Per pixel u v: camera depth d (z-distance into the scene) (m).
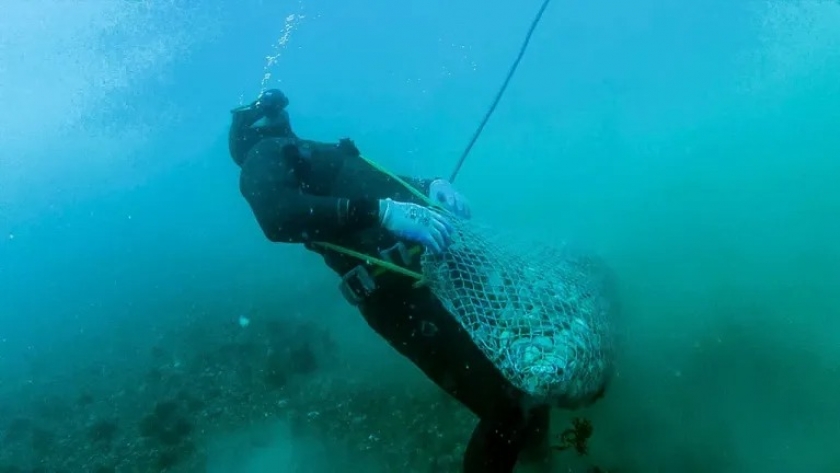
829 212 4.20
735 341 3.66
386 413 4.30
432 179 3.52
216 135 16.78
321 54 19.69
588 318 2.77
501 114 9.98
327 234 2.81
